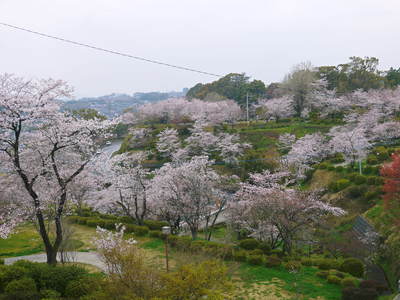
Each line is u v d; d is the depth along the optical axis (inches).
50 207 668.1
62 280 494.6
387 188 807.1
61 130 616.1
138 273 396.5
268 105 2294.5
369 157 1317.7
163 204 1001.5
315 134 1680.6
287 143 1785.2
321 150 1556.3
